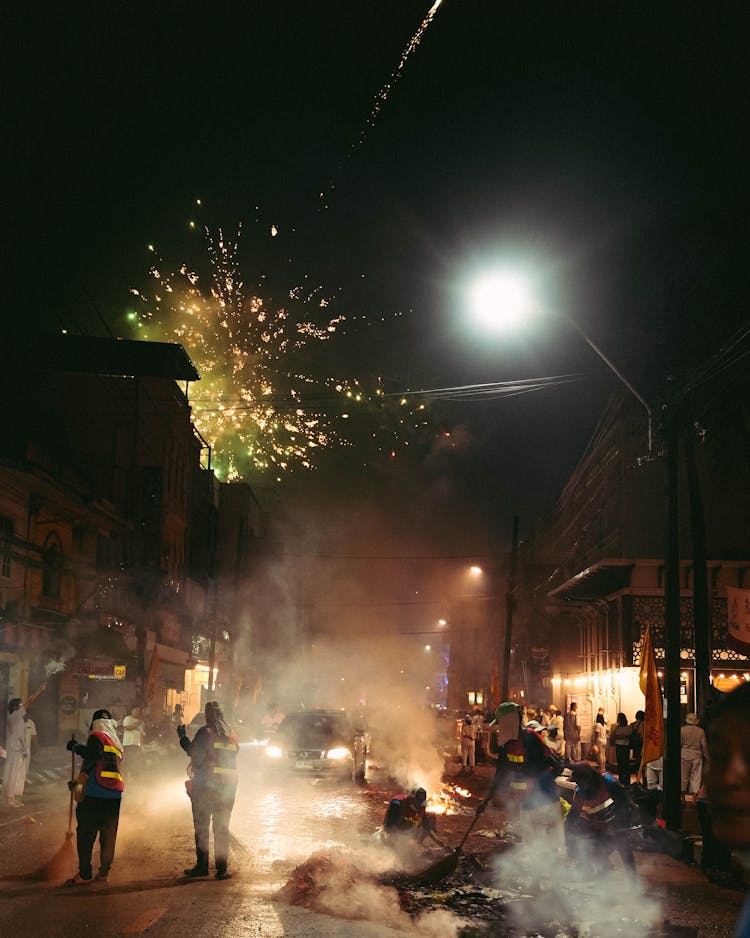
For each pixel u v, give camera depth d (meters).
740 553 27.53
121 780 10.30
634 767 21.06
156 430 42.81
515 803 10.93
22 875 10.50
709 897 10.17
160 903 8.94
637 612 28.62
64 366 41.06
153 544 40.69
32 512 28.27
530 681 50.94
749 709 1.65
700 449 27.44
